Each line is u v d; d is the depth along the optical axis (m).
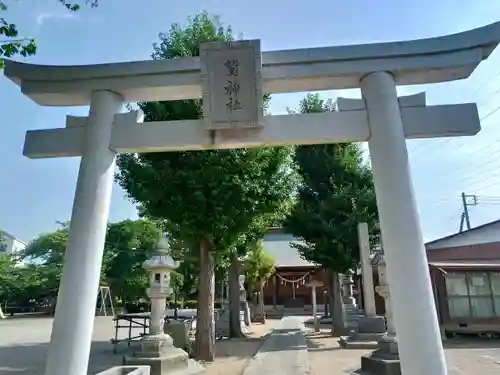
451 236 21.31
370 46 5.98
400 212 5.41
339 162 18.05
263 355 12.04
